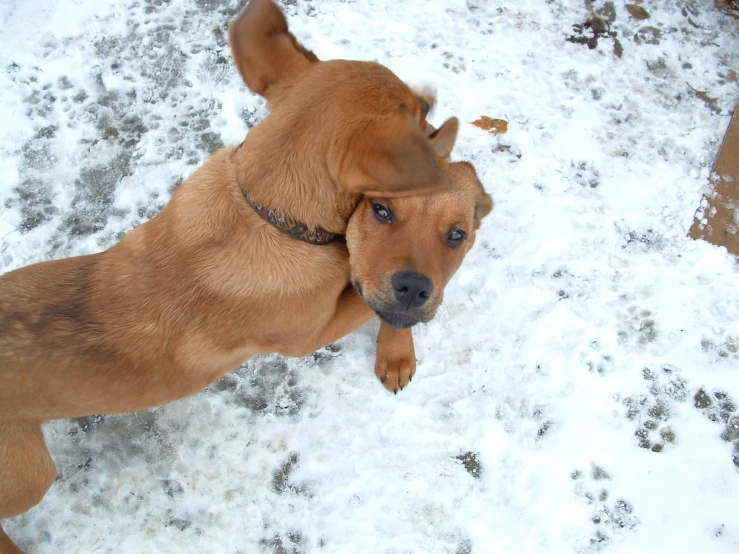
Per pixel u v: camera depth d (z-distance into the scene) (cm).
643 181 98
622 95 104
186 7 111
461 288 93
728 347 89
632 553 82
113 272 70
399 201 61
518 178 98
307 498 86
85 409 72
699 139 100
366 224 63
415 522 85
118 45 109
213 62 107
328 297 71
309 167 60
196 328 70
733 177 97
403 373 88
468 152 100
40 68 108
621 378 89
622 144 100
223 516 86
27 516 86
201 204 67
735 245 94
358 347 92
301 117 60
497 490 85
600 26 108
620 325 91
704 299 92
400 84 61
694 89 104
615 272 93
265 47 63
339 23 109
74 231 99
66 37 110
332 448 88
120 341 69
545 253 95
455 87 104
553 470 85
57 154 103
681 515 83
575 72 105
